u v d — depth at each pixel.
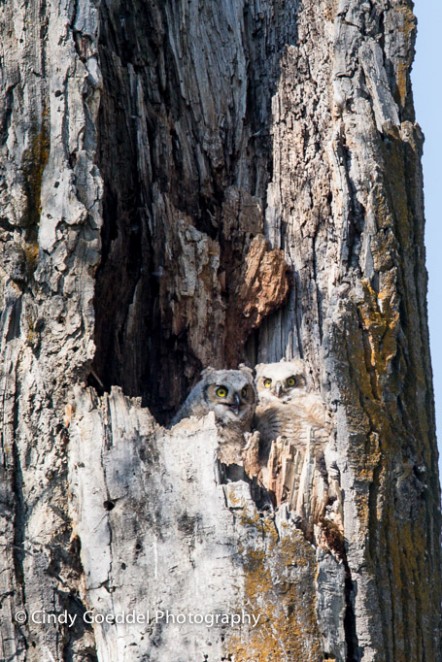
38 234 14.01
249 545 12.39
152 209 17.03
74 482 13.07
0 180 14.18
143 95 17.81
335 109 16.22
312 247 17.45
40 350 13.73
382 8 16.67
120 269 16.88
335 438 13.93
